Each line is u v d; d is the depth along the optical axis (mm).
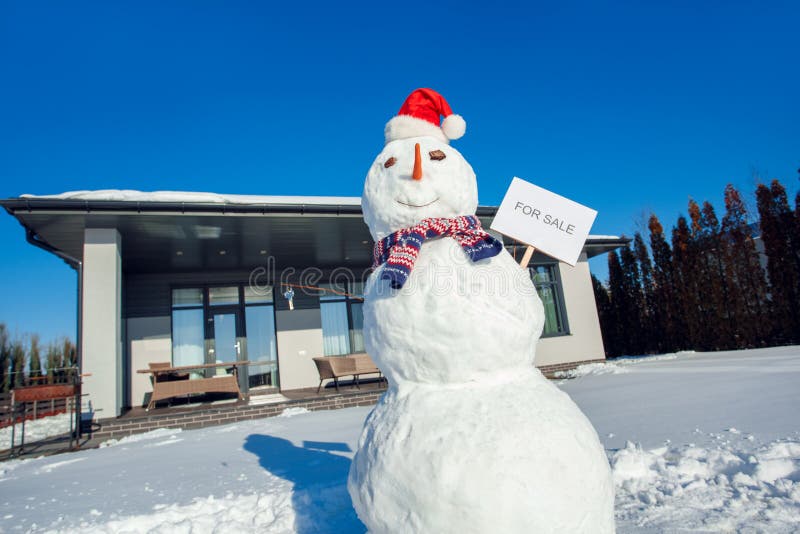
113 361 7707
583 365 12805
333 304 13461
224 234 9359
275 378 12391
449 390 1650
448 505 1413
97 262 7996
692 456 3107
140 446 5836
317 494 2908
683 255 15625
